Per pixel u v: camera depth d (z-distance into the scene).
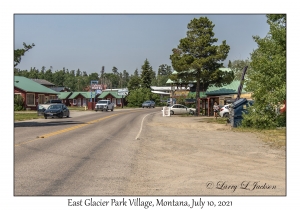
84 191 7.68
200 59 45.62
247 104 24.86
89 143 15.39
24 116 39.34
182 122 31.33
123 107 87.50
